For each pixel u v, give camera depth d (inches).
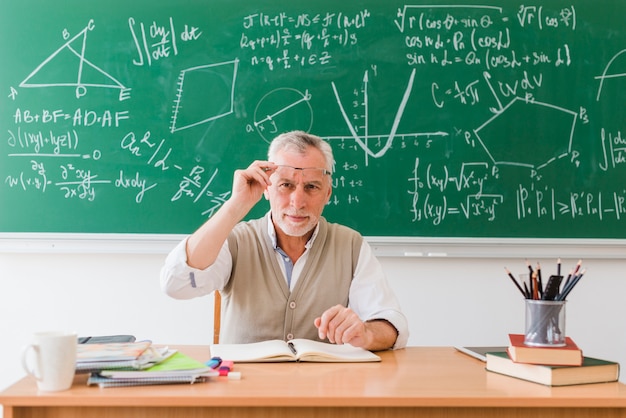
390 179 99.8
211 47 99.5
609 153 101.7
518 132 101.0
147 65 99.0
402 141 100.0
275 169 66.9
